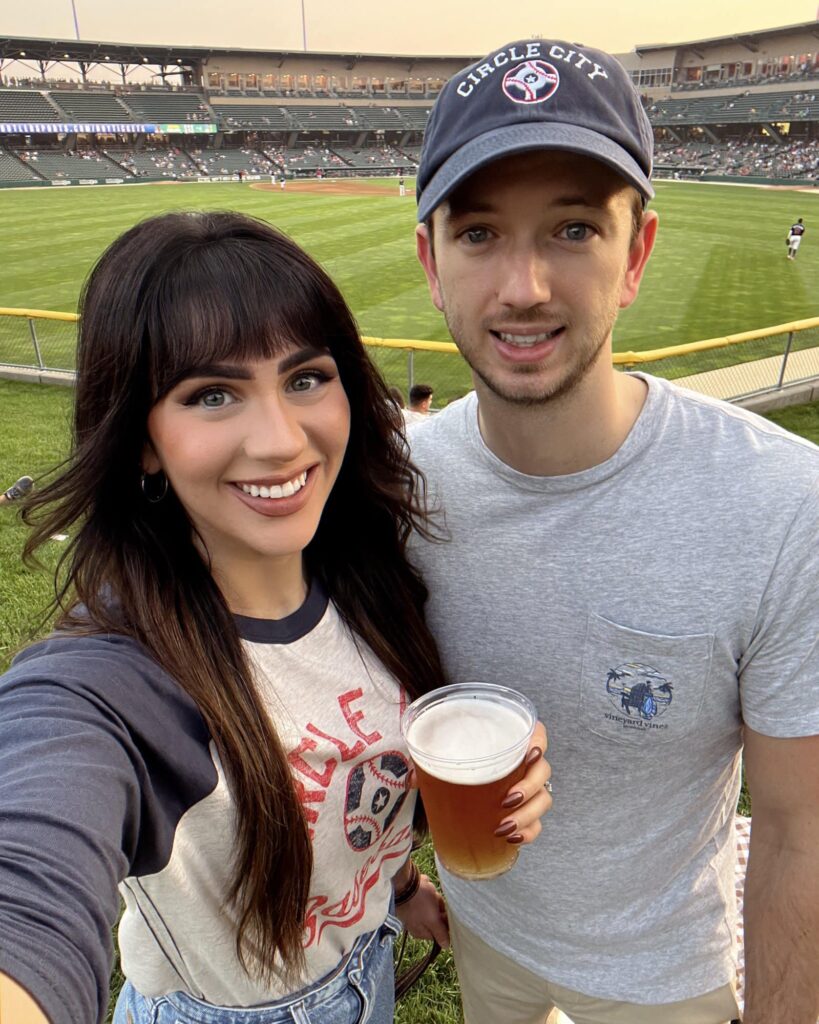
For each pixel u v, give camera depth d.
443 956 1.12
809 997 0.59
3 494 2.69
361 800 0.58
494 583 0.63
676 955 0.69
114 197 17.70
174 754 0.47
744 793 1.37
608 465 0.58
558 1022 0.88
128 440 0.51
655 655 0.59
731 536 0.56
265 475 0.50
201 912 0.52
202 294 0.47
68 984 0.34
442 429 0.67
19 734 0.42
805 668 0.57
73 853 0.38
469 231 0.54
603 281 0.53
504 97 0.52
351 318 0.55
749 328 5.92
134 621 0.50
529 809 0.55
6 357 4.81
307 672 0.56
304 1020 0.60
